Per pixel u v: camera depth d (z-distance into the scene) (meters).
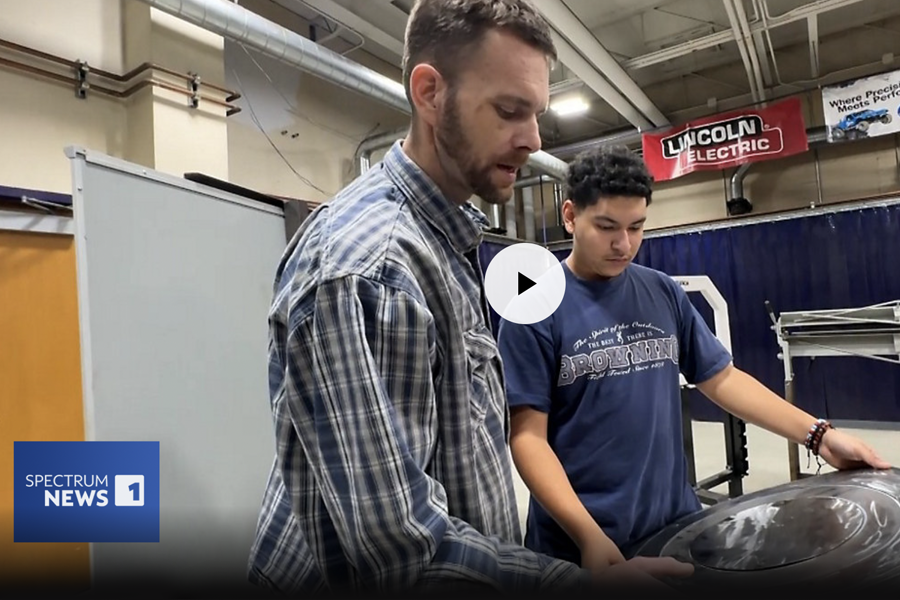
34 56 2.71
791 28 5.11
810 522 0.65
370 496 0.42
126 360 1.65
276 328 0.51
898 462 3.55
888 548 0.54
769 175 5.72
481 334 0.59
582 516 0.74
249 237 2.24
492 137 0.49
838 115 4.78
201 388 1.94
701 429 4.88
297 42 3.42
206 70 3.23
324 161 4.71
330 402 0.44
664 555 0.65
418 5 0.51
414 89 0.51
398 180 0.55
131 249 1.69
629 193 0.86
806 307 4.98
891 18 5.08
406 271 0.47
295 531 0.51
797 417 0.92
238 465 2.08
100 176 1.59
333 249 0.47
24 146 2.68
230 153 3.96
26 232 2.25
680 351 1.04
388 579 0.42
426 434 0.47
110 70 2.99
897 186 5.13
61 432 2.31
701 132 5.29
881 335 2.28
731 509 0.77
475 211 0.63
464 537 0.45
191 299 1.92
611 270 0.91
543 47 0.49
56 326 2.32
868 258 4.71
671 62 5.68
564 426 0.90
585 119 6.52
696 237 5.50
